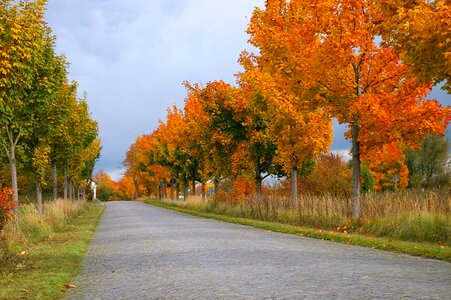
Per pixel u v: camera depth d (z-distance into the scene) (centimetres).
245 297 612
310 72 1620
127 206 5619
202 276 797
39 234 1628
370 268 832
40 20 1429
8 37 1155
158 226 2128
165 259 1048
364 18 1511
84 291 739
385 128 1525
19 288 756
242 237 1508
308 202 2097
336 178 3575
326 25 1570
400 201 1658
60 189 5209
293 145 2111
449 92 1158
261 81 1859
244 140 2684
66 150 2709
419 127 1501
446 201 1544
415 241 1295
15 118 1734
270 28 1828
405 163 5556
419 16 1080
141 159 6444
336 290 632
